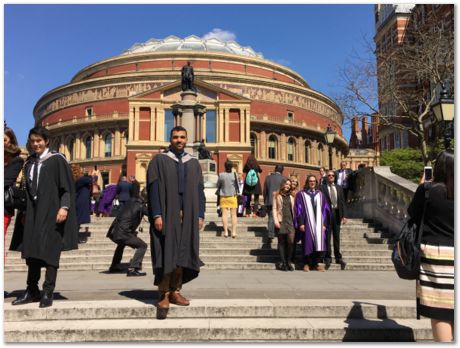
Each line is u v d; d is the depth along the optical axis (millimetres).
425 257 4098
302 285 7609
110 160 66812
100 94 71188
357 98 28234
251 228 13625
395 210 12914
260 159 68688
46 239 5668
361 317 5434
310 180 10422
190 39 88438
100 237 12750
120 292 6703
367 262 11016
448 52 25172
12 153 6262
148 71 69625
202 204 6016
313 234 10117
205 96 62844
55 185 5973
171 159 5840
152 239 5539
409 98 31172
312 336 4930
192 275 5898
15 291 7180
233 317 5426
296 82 85188
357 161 91062
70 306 5441
